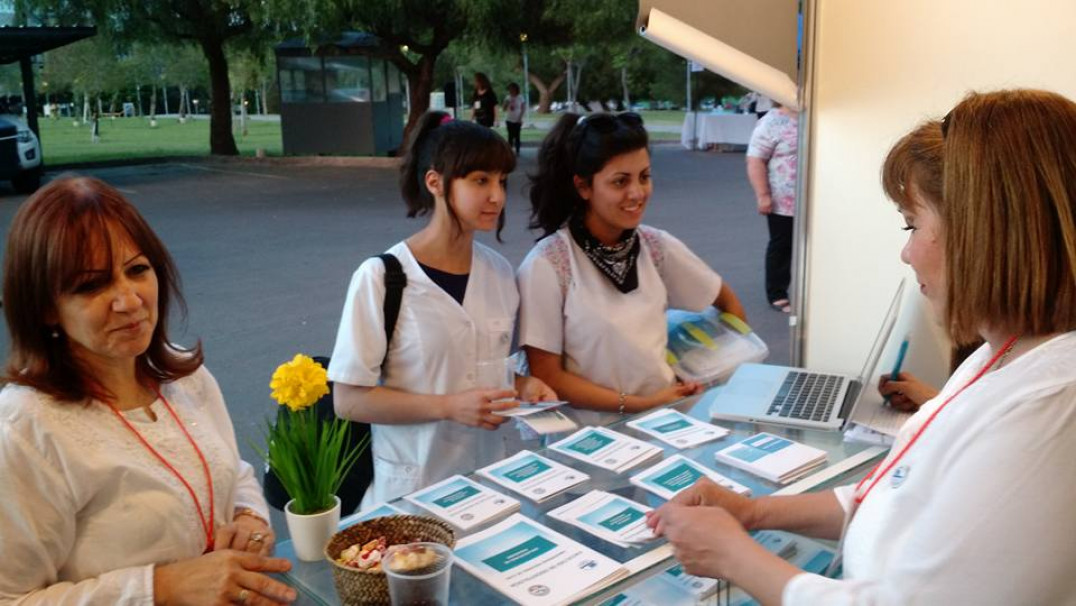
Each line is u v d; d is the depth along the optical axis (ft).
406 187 7.31
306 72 60.29
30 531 4.03
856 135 7.86
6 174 43.52
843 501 4.81
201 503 4.65
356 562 4.32
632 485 5.57
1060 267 3.16
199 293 22.80
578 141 7.52
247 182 48.49
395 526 4.74
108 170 56.54
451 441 7.13
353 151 60.80
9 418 4.05
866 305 8.12
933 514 3.25
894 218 7.78
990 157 3.22
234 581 4.21
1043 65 6.95
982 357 3.80
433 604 4.05
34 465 4.05
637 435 6.48
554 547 4.75
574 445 6.25
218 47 62.64
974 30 7.16
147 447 4.49
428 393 7.13
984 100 3.37
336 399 7.18
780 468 5.68
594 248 7.71
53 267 4.07
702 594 4.75
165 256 4.64
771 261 20.13
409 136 7.29
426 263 7.14
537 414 6.93
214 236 31.55
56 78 92.48
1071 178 3.13
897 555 3.37
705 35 7.08
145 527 4.36
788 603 3.67
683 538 4.24
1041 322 3.25
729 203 36.65
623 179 7.39
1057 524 3.00
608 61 117.29
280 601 4.30
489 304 7.34
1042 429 3.07
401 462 7.22
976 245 3.28
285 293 22.66
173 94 154.10
